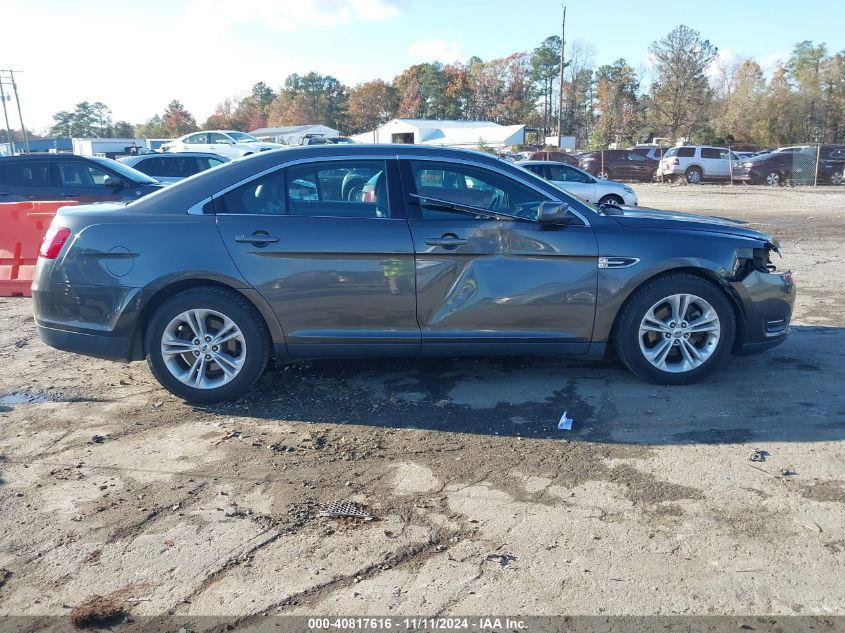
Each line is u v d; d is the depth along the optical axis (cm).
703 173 3300
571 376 529
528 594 282
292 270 463
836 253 1177
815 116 6750
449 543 318
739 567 297
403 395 495
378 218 470
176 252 459
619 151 3562
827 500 349
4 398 504
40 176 1104
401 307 472
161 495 364
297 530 330
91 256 462
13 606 280
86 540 324
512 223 473
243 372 475
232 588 289
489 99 11100
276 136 7231
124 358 472
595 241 475
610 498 354
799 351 594
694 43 6688
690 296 488
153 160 1581
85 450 417
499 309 475
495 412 463
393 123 6519
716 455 398
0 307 802
